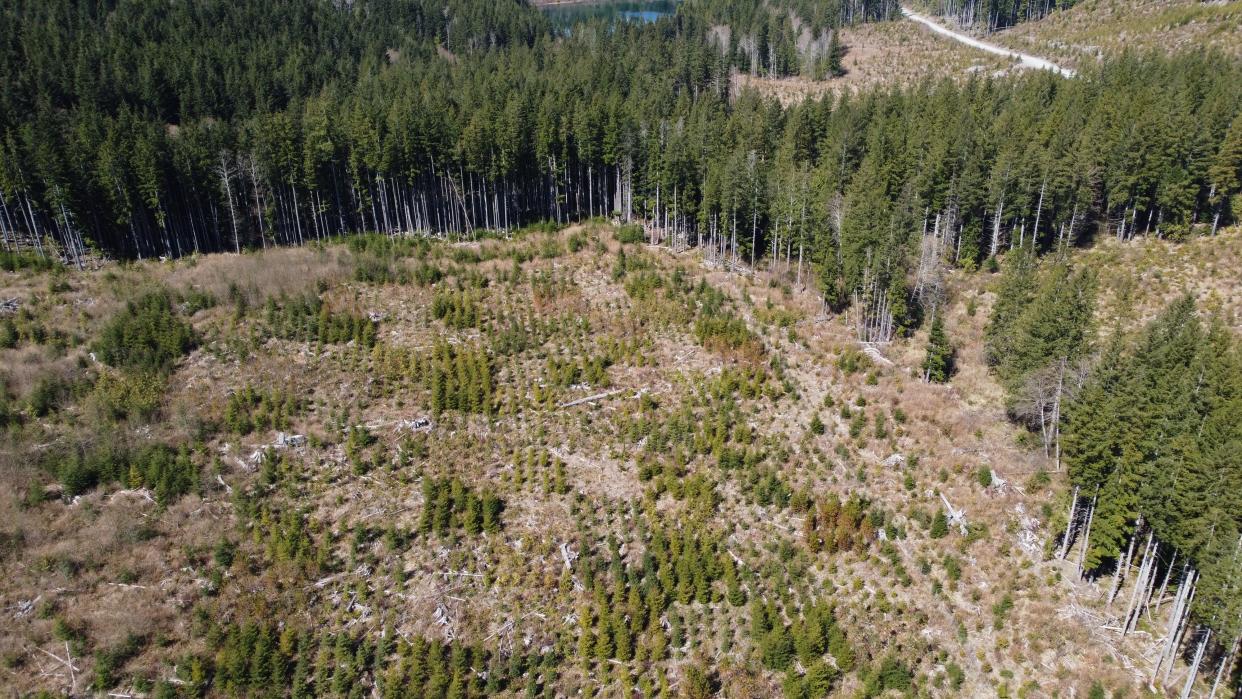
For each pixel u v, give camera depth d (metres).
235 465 51.28
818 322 69.81
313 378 59.75
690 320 68.25
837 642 40.34
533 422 56.28
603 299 72.25
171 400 56.22
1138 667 40.25
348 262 76.50
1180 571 42.78
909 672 40.06
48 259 76.31
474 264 79.81
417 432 55.19
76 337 61.47
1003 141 80.38
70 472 47.75
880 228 67.56
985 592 43.97
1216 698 38.72
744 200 79.50
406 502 49.59
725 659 40.62
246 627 40.66
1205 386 44.09
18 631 40.56
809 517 47.12
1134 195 76.06
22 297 67.06
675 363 62.72
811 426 54.81
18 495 47.09
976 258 79.88
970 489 49.78
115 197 80.50
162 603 42.69
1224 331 50.69
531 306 71.25
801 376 61.44
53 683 38.94
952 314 71.94
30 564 43.53
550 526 47.94
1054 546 46.50
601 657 40.75
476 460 53.09
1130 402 42.16
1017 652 40.78
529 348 64.31
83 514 46.59
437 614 42.91
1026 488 49.78
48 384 55.00
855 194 72.88
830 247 70.88
